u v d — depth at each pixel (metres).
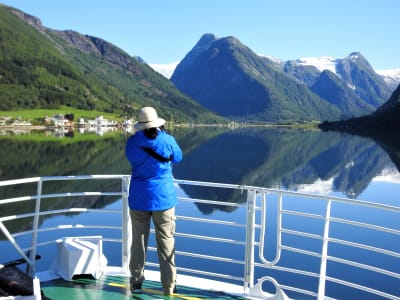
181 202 21.98
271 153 72.94
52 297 4.11
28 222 15.98
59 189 27.89
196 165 55.66
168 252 4.03
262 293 4.25
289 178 44.78
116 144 79.31
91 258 4.51
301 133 157.00
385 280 10.80
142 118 3.85
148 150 3.80
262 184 40.53
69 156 55.53
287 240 14.15
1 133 114.69
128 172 41.28
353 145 92.25
